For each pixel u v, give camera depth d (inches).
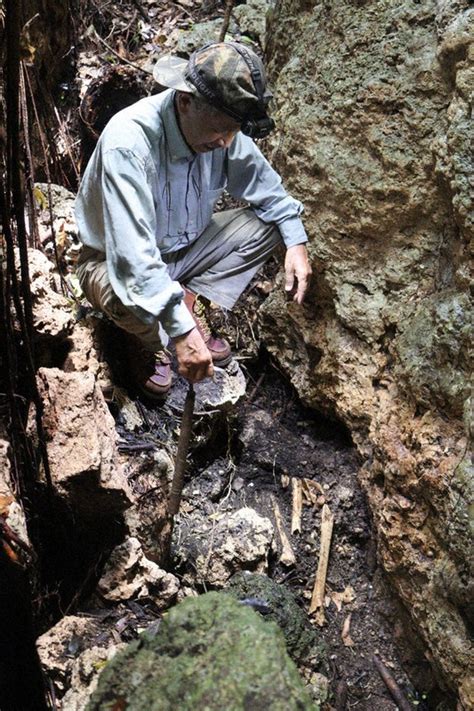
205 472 117.8
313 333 117.3
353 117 103.4
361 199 104.0
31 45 126.0
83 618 92.6
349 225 106.7
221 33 133.6
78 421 92.7
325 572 111.4
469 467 88.1
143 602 96.7
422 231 102.0
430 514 96.2
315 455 121.0
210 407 115.5
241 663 50.7
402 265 103.9
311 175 110.3
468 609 89.0
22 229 81.5
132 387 116.0
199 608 55.3
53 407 93.6
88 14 149.9
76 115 140.2
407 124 99.3
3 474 88.4
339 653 106.7
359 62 103.0
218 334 123.1
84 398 94.0
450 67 94.8
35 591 93.4
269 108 121.7
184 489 115.3
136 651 55.6
